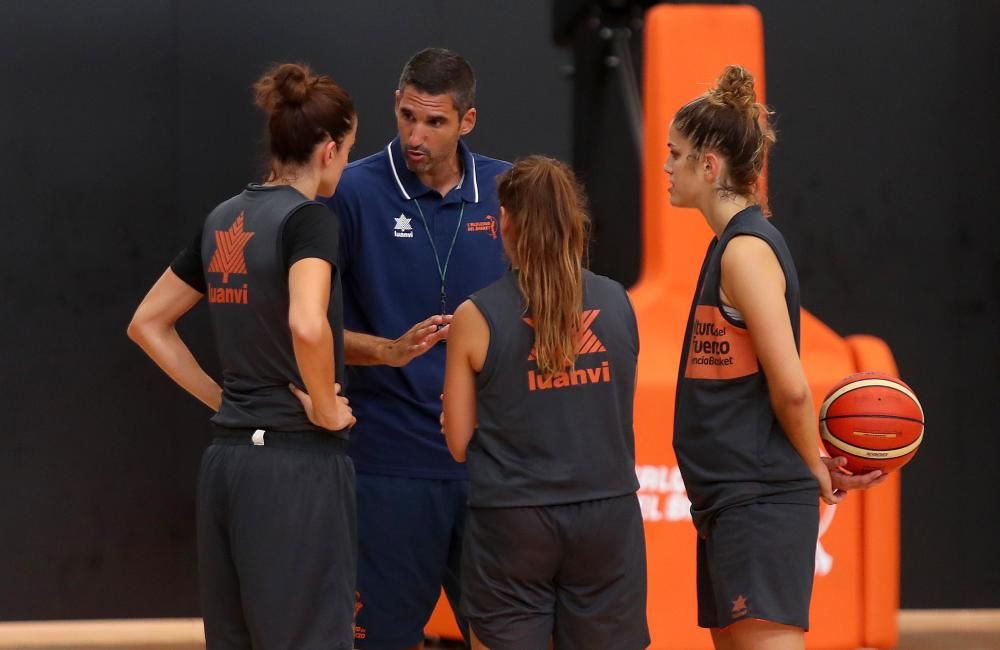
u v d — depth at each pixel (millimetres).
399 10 17078
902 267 17906
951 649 16688
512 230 8906
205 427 16828
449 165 11055
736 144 9188
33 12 16328
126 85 16562
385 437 11023
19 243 16406
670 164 9555
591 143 17188
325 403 8625
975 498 18094
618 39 16891
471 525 9055
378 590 11078
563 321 8703
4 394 16406
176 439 16766
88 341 16578
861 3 17656
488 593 8906
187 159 16750
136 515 16703
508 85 17297
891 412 9484
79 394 16562
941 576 18047
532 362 8773
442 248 11062
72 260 16531
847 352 14539
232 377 9164
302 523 8773
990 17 17859
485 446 8938
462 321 8891
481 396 8938
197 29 16688
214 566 9070
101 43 16500
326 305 8523
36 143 16406
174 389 16750
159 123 16672
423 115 10516
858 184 17781
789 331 8734
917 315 17953
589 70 17062
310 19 16906
